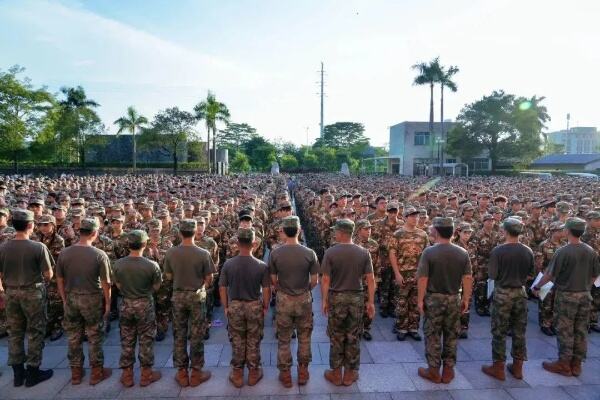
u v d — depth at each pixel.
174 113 49.97
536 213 8.74
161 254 6.76
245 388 4.98
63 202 11.47
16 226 5.03
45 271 5.10
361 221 7.02
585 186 20.75
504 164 57.75
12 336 4.98
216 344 6.30
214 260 7.12
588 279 5.12
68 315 4.98
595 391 4.90
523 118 47.66
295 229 4.97
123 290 4.96
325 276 5.00
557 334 5.30
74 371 5.05
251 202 11.23
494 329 5.21
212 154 59.78
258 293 4.99
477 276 7.39
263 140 90.19
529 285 8.14
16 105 41.12
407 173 63.00
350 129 101.06
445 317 5.03
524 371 5.38
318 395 4.83
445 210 9.90
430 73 47.81
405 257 6.45
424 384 5.08
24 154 49.94
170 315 6.90
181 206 10.02
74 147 52.38
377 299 8.48
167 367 5.53
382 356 5.86
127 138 58.91
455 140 51.84
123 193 15.45
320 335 6.63
